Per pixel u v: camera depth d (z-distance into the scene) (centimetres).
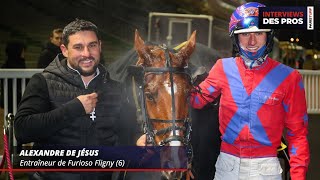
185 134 179
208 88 187
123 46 215
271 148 181
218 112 202
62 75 194
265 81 178
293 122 179
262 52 179
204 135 205
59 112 187
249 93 179
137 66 180
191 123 188
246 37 178
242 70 182
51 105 193
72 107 188
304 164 177
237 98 180
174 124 173
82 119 194
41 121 186
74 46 193
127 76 191
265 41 179
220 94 190
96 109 195
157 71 177
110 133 197
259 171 180
